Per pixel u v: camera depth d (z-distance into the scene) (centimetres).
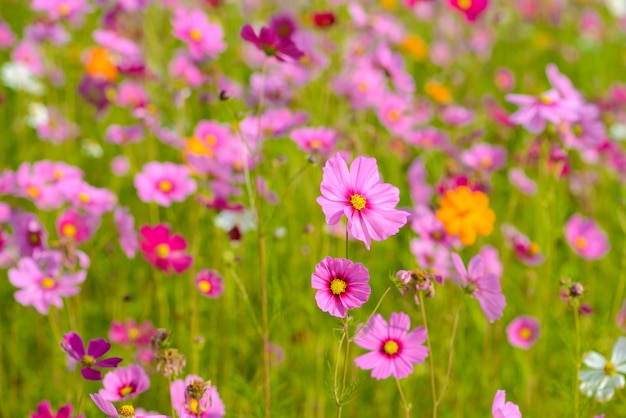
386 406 226
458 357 224
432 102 285
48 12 278
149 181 225
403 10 377
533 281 236
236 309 234
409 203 254
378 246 241
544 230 243
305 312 232
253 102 247
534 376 228
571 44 426
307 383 225
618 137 275
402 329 193
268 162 236
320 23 264
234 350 234
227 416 221
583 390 202
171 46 289
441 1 377
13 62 275
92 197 224
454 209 210
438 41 362
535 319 227
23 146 261
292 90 252
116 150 271
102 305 241
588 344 212
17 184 224
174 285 237
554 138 230
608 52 409
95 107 269
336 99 262
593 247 242
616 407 219
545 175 239
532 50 397
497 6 414
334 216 184
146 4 262
